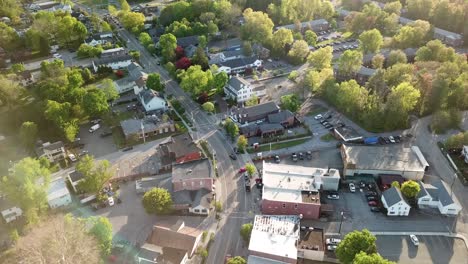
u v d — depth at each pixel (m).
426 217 111.19
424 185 117.56
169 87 180.62
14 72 183.62
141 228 109.00
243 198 118.56
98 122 154.38
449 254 100.06
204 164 121.12
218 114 159.75
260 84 174.62
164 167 129.75
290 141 143.38
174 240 100.19
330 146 140.25
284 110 153.62
